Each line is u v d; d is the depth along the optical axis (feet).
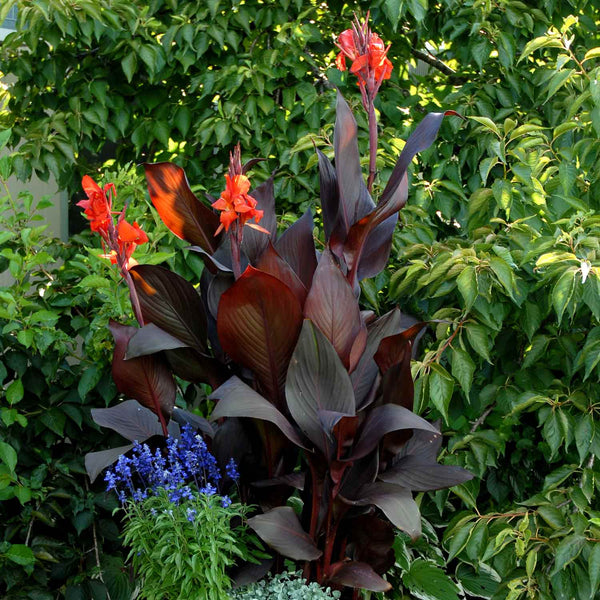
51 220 12.66
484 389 9.04
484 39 10.07
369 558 7.30
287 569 7.43
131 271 7.17
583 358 7.89
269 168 10.69
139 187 9.55
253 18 10.59
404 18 10.64
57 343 8.69
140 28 10.36
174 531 6.29
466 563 8.82
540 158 8.54
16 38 10.25
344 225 7.22
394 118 10.52
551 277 7.98
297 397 6.53
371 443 6.56
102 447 9.39
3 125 11.06
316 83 11.00
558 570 7.70
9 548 8.47
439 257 7.97
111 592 8.89
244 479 7.41
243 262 7.57
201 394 10.28
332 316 6.68
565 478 8.34
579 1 10.37
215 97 11.02
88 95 10.44
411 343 7.46
